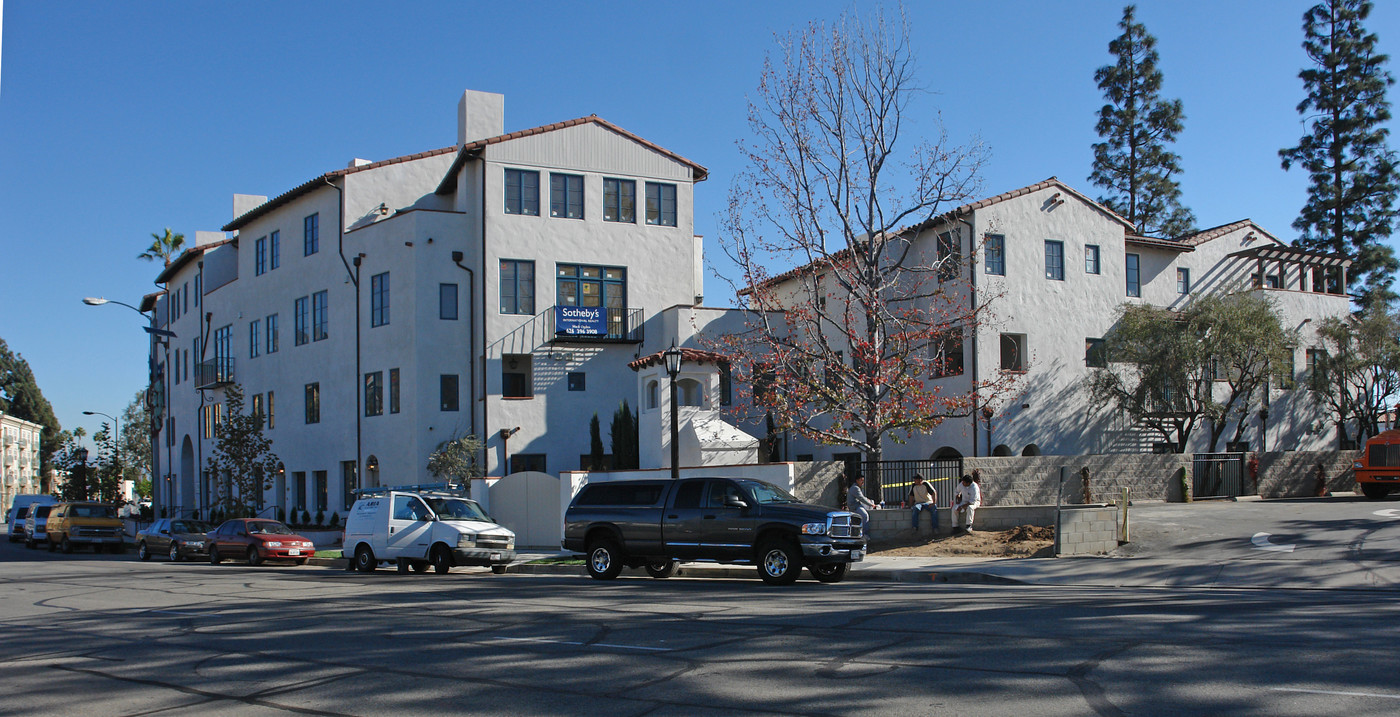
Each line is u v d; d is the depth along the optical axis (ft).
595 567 61.41
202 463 155.53
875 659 27.99
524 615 40.73
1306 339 129.18
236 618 42.96
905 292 107.34
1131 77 177.27
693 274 124.26
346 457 118.93
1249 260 131.23
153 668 30.89
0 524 266.16
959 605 40.86
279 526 91.71
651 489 60.59
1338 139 157.79
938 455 112.57
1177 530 67.31
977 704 22.27
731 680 25.80
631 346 116.06
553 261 113.19
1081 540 62.08
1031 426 109.60
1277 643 28.71
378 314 115.65
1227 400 122.83
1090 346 115.55
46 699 26.66
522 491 91.76
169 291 177.68
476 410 111.34
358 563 75.61
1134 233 122.42
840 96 78.84
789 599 45.29
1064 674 25.05
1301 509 79.77
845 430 80.38
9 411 309.83
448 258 112.47
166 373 176.55
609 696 24.52
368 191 122.31
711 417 94.27
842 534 54.39
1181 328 110.52
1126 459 94.84
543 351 111.86
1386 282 153.79
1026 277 111.45
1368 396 123.65
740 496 56.80
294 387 129.49
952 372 107.04
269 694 26.27
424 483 108.17
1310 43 161.68
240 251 145.48
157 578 69.41
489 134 126.00
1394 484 91.81
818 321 81.51
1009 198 111.34
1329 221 157.58
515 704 23.99
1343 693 22.25
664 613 40.16
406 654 31.60
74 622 43.55
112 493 193.98
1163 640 29.66
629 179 118.21
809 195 79.61
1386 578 47.83
